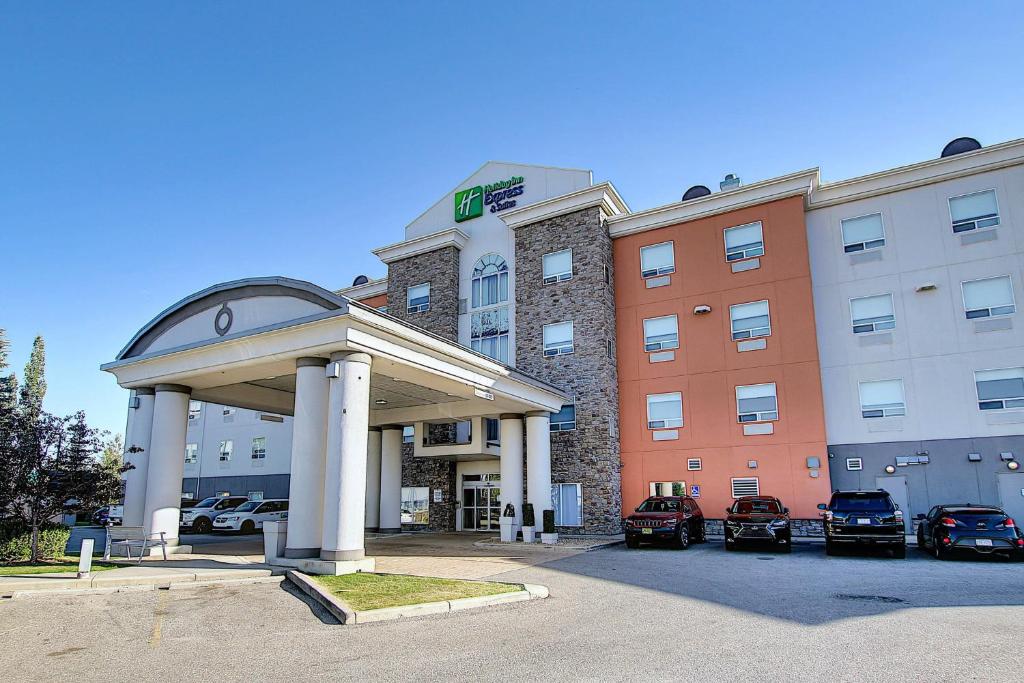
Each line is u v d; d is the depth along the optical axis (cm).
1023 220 2147
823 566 1496
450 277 2997
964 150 2359
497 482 2802
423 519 2909
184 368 1739
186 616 988
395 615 971
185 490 4053
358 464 1419
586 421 2542
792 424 2314
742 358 2441
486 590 1149
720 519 2367
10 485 1510
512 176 2978
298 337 1503
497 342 2847
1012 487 2034
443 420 2512
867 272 2344
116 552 1712
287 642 831
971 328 2166
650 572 1435
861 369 2292
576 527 2484
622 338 2677
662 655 739
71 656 771
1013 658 699
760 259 2469
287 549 1434
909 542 2000
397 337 1557
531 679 655
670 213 2638
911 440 2181
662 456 2511
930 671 657
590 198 2689
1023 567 1438
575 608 1041
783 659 711
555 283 2723
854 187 2392
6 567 1436
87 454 1606
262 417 2353
